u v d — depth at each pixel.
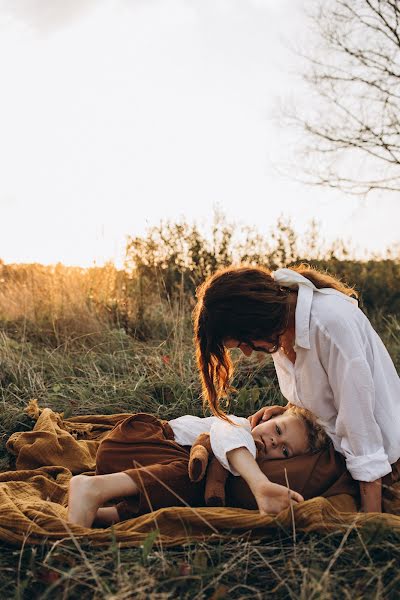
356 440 2.36
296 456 2.57
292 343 2.48
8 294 6.21
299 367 2.47
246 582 2.04
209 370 2.51
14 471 3.01
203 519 2.26
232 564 2.07
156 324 5.74
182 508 2.30
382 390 2.47
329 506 2.25
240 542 2.21
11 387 4.34
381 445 2.39
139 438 2.73
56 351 5.15
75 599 1.94
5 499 2.46
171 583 1.96
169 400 4.20
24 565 2.13
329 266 7.27
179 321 5.53
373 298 7.14
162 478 2.48
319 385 2.46
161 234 7.14
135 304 5.97
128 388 4.29
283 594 1.96
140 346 5.20
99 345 5.25
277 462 2.54
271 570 2.08
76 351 5.19
